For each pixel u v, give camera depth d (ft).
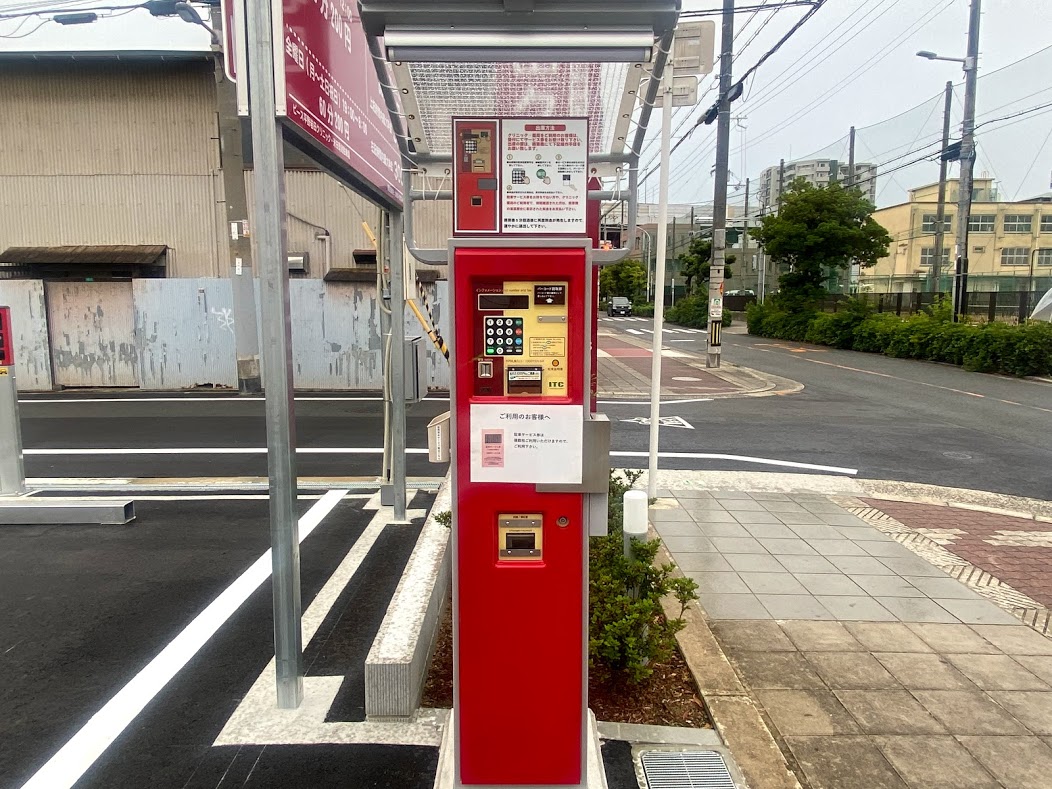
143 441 30.04
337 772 8.93
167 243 46.50
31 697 10.73
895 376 54.49
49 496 21.89
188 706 10.46
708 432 32.53
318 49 11.06
